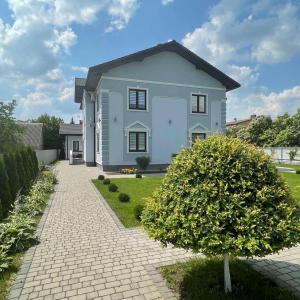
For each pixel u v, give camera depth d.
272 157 2.98
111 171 16.48
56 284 3.27
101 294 3.04
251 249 2.30
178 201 2.79
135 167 17.00
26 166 10.18
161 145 17.67
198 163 2.86
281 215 2.57
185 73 18.20
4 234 4.52
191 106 18.48
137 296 2.99
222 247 2.41
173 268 3.62
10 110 17.48
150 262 3.86
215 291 2.94
